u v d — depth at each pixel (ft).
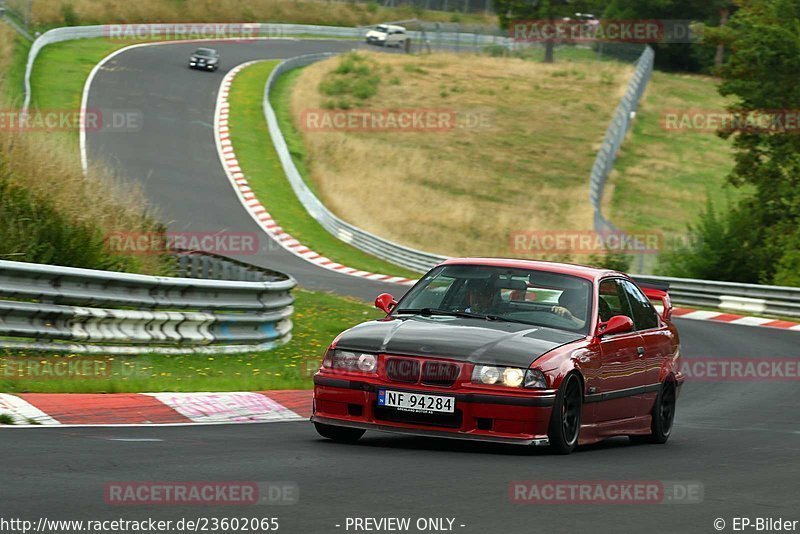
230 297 155.74
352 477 75.25
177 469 75.41
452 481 75.25
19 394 108.06
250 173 493.36
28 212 161.27
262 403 121.60
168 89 604.90
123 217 188.03
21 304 127.75
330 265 380.78
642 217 526.16
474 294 99.76
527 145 621.31
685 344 236.02
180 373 134.41
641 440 111.24
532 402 86.48
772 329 278.87
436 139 605.73
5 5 645.92
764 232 388.78
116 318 137.59
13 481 68.18
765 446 109.91
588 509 68.18
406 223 477.77
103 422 102.22
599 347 96.58
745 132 419.74
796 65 403.54
